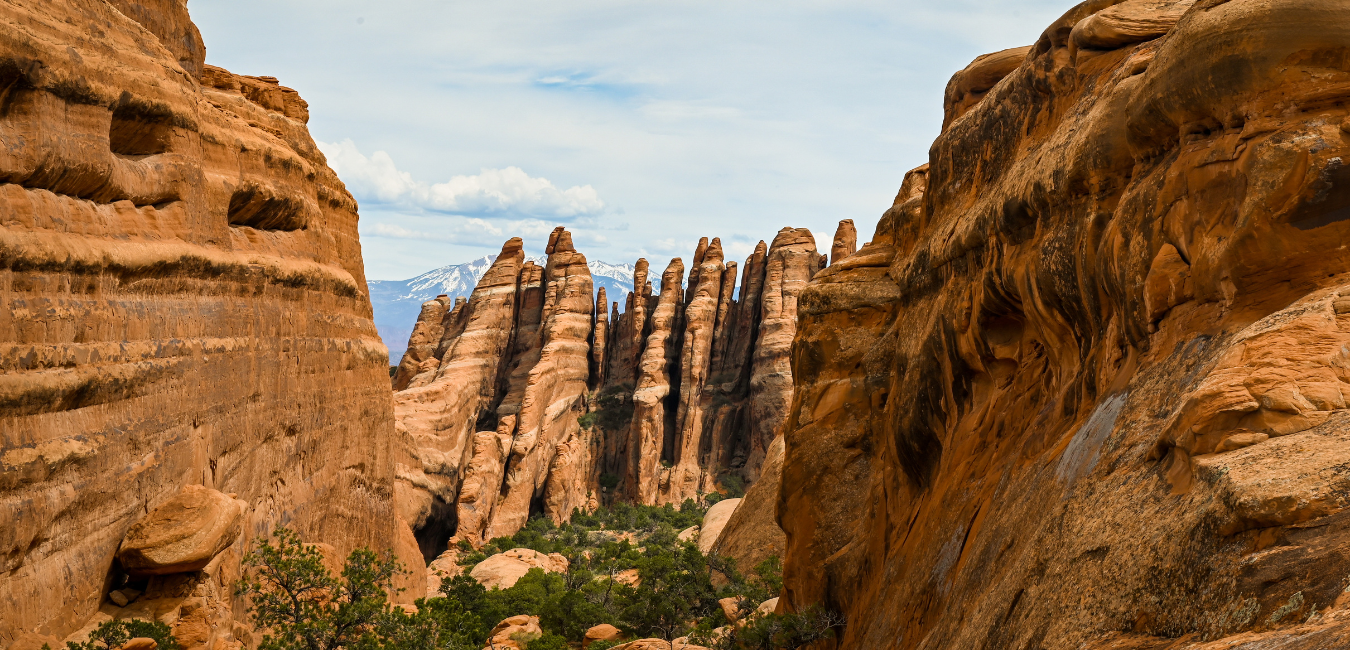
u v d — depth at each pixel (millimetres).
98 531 19031
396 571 26891
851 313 27328
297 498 30969
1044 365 15648
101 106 20156
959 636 11070
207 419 24234
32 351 16969
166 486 21859
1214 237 9469
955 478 17297
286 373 30281
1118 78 12922
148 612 19672
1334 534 5660
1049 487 10906
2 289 16469
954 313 19016
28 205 17594
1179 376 8945
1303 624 5234
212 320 24953
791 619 24375
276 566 24641
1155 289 10273
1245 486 6359
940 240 20906
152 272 21672
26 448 16703
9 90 17578
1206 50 9484
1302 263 8500
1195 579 6469
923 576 16188
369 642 22250
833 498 26188
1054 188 13906
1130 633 6945
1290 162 8531
